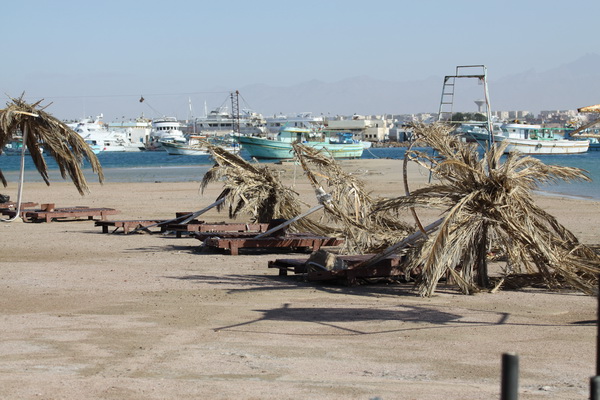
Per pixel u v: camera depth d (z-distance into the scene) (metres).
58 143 23.97
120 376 6.46
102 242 18.50
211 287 11.83
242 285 12.08
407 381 6.34
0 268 13.88
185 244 18.19
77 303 10.34
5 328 8.62
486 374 6.60
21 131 24.44
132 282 12.27
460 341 8.01
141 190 40.56
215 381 6.30
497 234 12.09
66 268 13.92
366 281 12.66
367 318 9.35
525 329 8.65
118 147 190.12
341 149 104.19
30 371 6.62
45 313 9.59
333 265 12.33
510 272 12.52
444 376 6.54
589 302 10.58
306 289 11.75
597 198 32.12
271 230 16.58
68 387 6.04
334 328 8.73
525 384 6.23
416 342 7.97
